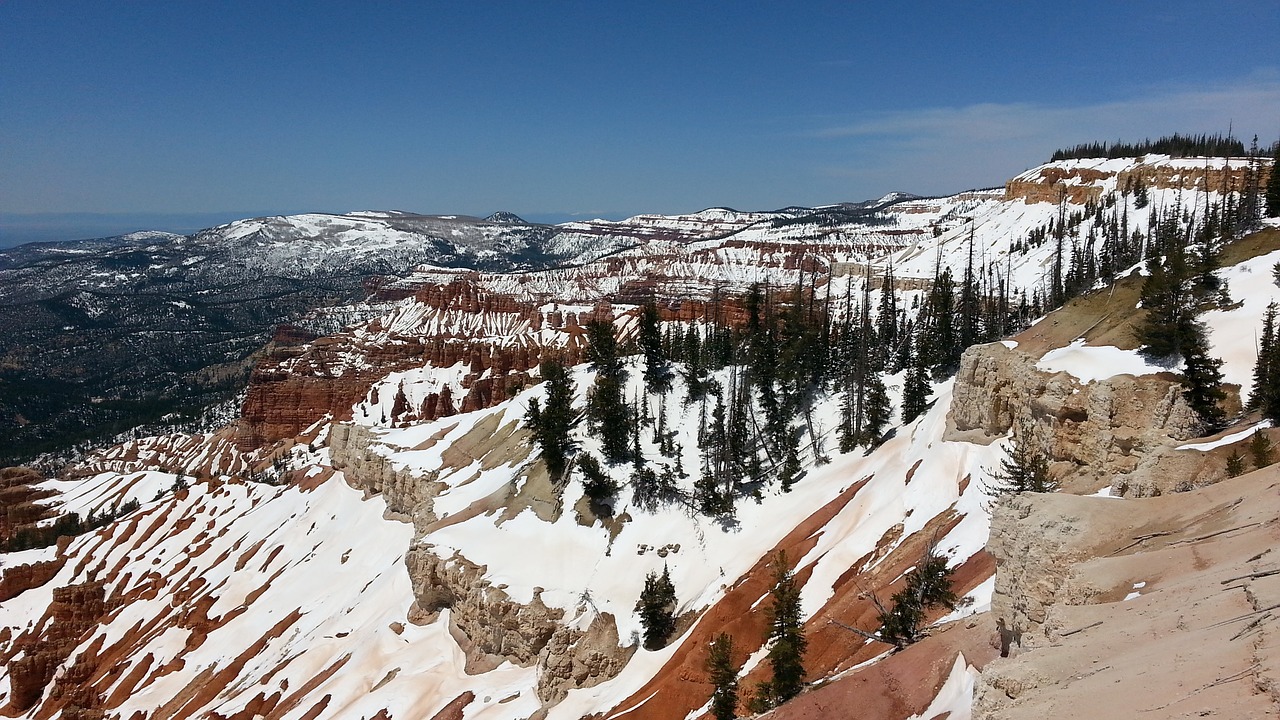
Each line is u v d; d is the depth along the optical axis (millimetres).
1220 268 68938
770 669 58406
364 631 104438
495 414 136500
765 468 95688
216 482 172500
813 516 79625
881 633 50031
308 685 96688
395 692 84000
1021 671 27938
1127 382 55469
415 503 125875
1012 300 176375
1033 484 53469
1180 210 189625
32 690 128625
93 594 142125
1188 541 32344
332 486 155875
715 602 73062
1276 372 47312
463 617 89312
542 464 104812
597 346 128125
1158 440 53094
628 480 95000
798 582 68438
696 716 59562
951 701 38281
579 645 75438
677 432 106500
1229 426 50625
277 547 145625
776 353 115688
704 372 119250
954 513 62625
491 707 75562
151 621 135500
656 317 122688
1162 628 26531
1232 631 23750
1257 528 30281
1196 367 53562
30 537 177875
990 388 69688
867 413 91625
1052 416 59125
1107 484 54094
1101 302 71438
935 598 49031
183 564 149375
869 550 67250
